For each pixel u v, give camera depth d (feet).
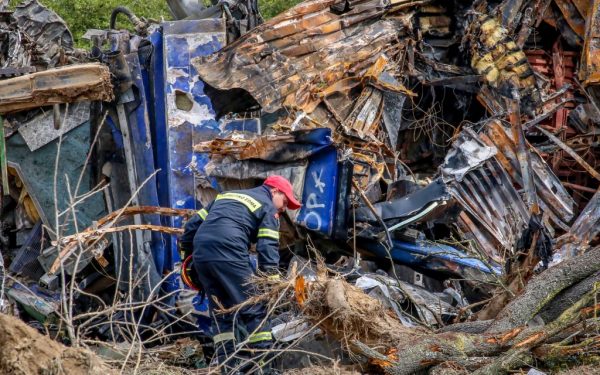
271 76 109.09
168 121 117.19
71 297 58.65
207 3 166.40
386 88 112.16
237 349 63.87
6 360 49.80
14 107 107.45
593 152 136.26
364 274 89.30
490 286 92.99
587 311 63.77
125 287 109.50
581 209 135.44
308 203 93.35
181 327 99.71
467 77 123.85
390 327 66.85
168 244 112.98
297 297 67.10
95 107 114.52
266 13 211.00
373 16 118.21
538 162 108.68
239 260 69.82
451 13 125.90
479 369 62.49
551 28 141.49
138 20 141.49
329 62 111.45
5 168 111.45
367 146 106.01
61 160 114.21
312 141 92.99
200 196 104.32
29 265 113.70
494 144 104.73
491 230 101.86
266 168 95.14
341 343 67.51
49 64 137.28
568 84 133.69
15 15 161.07
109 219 85.81
